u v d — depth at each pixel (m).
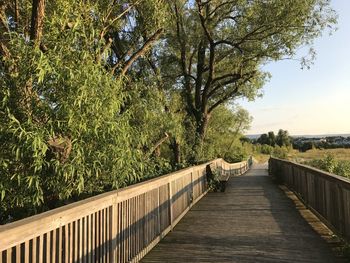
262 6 19.03
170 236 8.30
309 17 19.02
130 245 6.24
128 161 6.22
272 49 20.86
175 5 18.52
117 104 6.03
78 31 5.98
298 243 7.64
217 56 22.97
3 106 5.33
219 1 20.72
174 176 9.32
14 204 5.55
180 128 13.53
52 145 5.61
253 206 12.27
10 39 5.69
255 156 78.25
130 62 10.12
